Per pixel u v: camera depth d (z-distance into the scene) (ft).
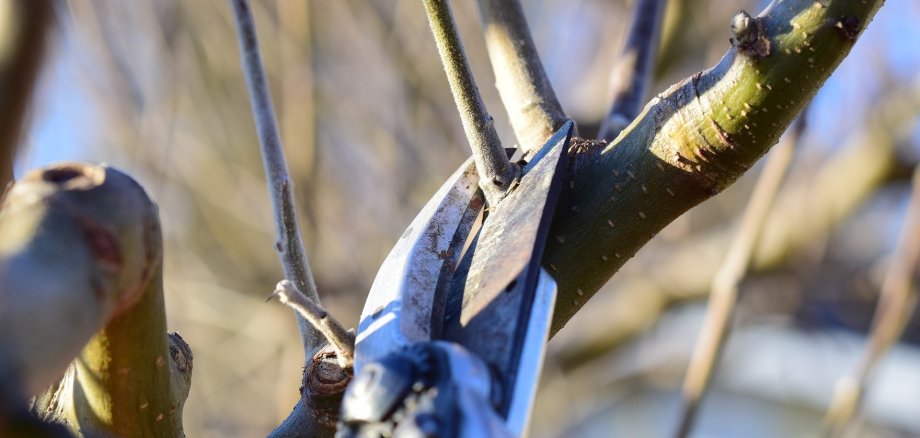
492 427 2.18
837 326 17.04
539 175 3.26
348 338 3.12
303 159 10.36
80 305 1.97
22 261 1.93
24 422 1.82
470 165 3.50
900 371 18.28
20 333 1.84
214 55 14.66
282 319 13.07
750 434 19.22
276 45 12.64
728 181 3.27
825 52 3.02
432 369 2.33
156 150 13.38
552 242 3.38
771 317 15.47
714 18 11.46
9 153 1.55
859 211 14.55
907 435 17.72
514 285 2.78
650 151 3.31
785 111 3.10
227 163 15.74
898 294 7.24
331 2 14.12
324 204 13.65
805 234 12.62
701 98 3.22
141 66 13.21
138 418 2.67
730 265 6.44
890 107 12.62
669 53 10.66
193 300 16.03
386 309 2.97
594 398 18.02
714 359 6.42
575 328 15.75
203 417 16.31
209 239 16.31
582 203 3.39
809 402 18.56
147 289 2.29
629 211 3.34
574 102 13.16
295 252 3.88
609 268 3.40
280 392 9.49
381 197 14.40
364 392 2.30
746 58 3.08
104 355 2.50
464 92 3.25
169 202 15.92
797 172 12.89
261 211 15.97
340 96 14.35
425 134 14.57
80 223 2.05
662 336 17.65
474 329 2.74
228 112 15.34
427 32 14.39
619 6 13.41
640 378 18.63
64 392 2.77
